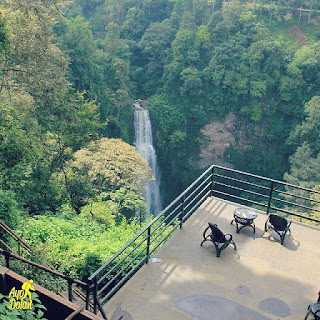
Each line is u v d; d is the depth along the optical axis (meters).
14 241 7.30
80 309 3.17
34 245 8.45
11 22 14.40
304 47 47.72
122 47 45.72
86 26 38.66
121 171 22.14
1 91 15.09
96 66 40.41
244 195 45.62
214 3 59.53
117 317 4.92
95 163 21.61
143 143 45.38
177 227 7.22
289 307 5.25
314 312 4.86
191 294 5.41
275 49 45.56
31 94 16.09
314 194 28.55
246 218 6.92
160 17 59.22
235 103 47.25
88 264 9.29
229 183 47.50
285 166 48.25
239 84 45.31
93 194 19.22
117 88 43.94
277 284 5.72
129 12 55.81
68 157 17.47
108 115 40.53
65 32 36.59
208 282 5.68
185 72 46.03
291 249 6.62
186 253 6.38
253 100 46.44
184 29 48.59
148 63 51.69
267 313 5.13
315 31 58.56
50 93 15.19
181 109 47.25
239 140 48.38
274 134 47.59
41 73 14.49
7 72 15.04
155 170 46.94
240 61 46.28
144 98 51.19
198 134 48.22
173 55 48.91
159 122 45.97
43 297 3.36
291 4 59.22
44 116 15.55
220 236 6.25
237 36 48.19
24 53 14.04
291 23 59.78
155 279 5.69
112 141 25.22
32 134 15.00
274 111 47.38
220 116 48.12
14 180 14.08
